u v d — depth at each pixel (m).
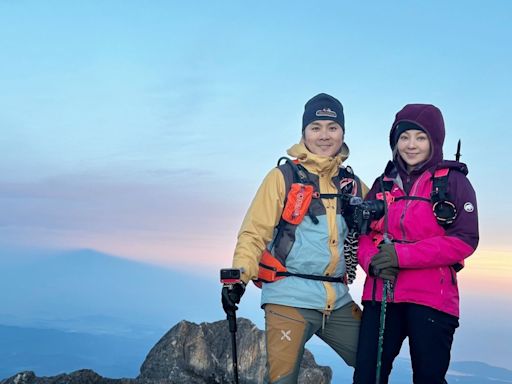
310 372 6.70
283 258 4.27
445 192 3.78
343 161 4.69
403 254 3.71
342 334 4.35
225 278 3.98
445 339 3.74
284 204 4.29
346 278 4.39
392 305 3.97
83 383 5.54
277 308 4.25
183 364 6.85
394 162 4.20
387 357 3.92
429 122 3.96
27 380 5.56
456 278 3.87
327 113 4.50
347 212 4.29
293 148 4.50
